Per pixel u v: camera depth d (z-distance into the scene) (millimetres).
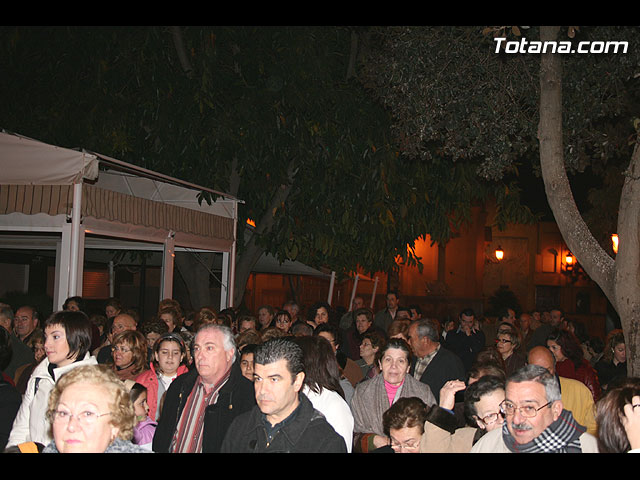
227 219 14109
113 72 15297
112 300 10242
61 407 2945
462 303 35375
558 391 3580
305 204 16438
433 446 4246
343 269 17469
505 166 11711
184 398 4801
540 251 39500
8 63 15945
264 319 11547
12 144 8992
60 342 4785
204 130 15578
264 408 3598
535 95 11484
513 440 3619
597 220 21672
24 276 16125
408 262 17922
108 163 9781
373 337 7898
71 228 9000
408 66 11633
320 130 15812
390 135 16438
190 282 16484
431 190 17406
